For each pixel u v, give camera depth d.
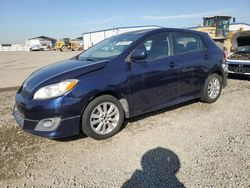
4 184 2.88
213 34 20.14
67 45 53.16
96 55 4.62
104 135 3.93
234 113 5.04
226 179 2.86
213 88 5.68
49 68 4.29
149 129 4.31
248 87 7.44
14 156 3.49
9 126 4.57
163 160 3.30
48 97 3.49
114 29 49.38
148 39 4.52
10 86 8.69
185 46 5.14
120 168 3.15
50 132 3.52
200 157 3.34
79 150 3.64
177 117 4.86
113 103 3.98
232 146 3.62
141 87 4.27
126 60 4.15
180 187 2.75
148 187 2.77
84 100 3.64
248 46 9.42
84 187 2.81
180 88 4.96
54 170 3.15
